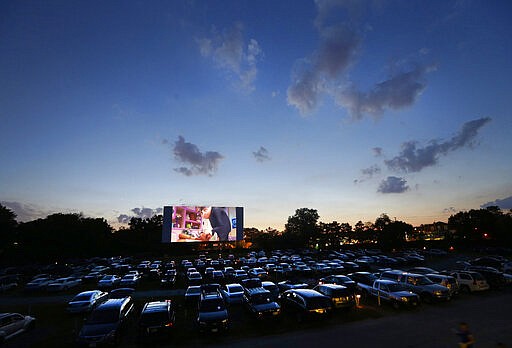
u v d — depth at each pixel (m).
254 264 50.44
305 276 38.72
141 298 26.88
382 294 20.34
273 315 16.89
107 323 14.67
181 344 14.47
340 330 15.32
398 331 14.69
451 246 75.81
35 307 24.77
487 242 73.56
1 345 15.00
